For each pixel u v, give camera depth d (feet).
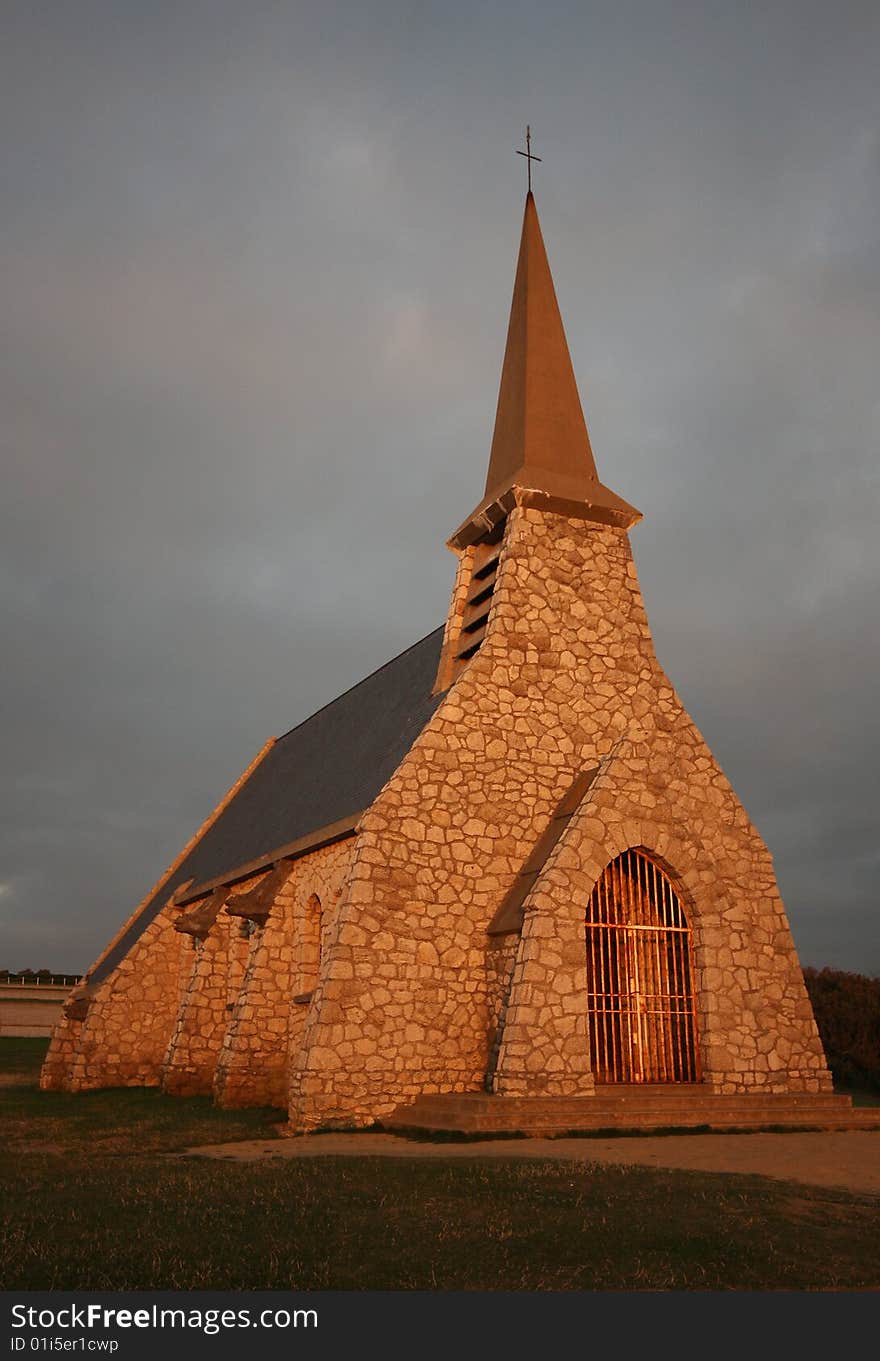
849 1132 68.28
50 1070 124.67
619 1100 67.97
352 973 71.41
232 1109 84.89
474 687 80.84
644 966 75.72
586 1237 36.35
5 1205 41.22
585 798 75.92
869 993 125.18
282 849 95.40
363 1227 37.35
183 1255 33.96
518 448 93.97
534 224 106.93
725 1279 32.53
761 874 79.36
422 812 76.33
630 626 87.81
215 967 107.04
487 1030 73.56
